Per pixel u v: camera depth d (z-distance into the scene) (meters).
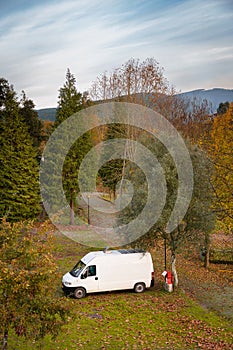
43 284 9.59
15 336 13.33
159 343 13.66
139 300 18.89
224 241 31.09
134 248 21.30
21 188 33.47
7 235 10.27
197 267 26.58
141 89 38.50
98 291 19.70
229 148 19.66
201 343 13.73
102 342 13.61
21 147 34.06
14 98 35.41
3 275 9.02
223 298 19.64
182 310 17.44
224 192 19.23
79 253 27.52
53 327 9.71
